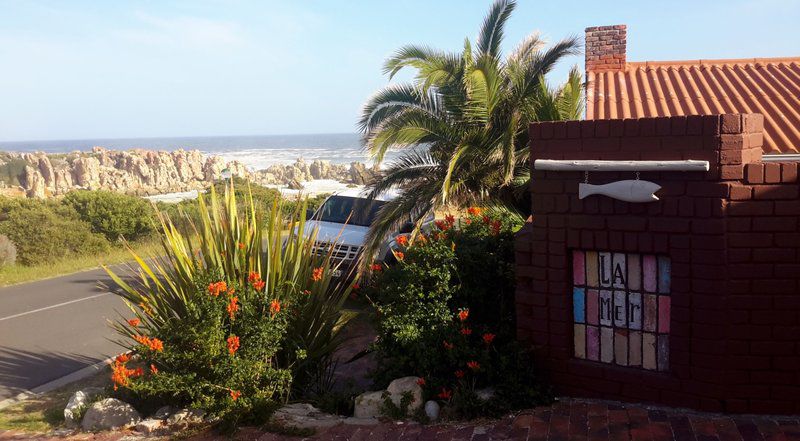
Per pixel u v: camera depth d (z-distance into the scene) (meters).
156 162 84.38
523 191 10.22
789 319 4.89
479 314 6.53
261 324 6.06
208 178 86.56
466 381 5.73
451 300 6.43
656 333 5.29
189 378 5.71
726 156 4.82
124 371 5.59
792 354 4.92
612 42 11.10
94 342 9.51
